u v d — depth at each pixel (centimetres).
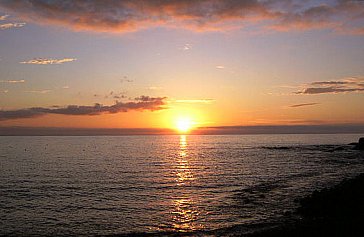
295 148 14050
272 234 2359
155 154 12012
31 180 5494
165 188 4675
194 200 3803
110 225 2881
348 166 6988
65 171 6725
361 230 2302
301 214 2988
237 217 3000
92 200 3903
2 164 8150
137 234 2620
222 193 4191
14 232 2712
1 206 3603
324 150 12362
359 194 3170
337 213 2867
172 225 2841
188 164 8125
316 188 4341
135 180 5472
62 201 3853
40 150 14462
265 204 3447
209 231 2634
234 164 7969
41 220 3058
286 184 4731
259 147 16000
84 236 2603
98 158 10106
